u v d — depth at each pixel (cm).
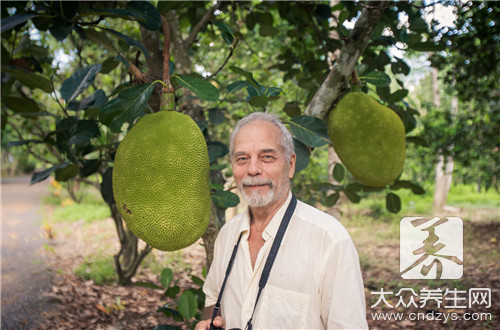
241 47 570
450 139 607
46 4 173
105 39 206
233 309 143
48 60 318
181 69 297
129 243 504
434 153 627
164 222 139
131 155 144
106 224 894
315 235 136
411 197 1197
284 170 145
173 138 145
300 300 131
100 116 150
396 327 363
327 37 318
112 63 242
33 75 185
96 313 409
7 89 232
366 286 474
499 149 602
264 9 347
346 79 212
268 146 140
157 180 141
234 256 150
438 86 948
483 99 502
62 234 791
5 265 564
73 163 216
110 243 708
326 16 312
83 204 1174
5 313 396
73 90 204
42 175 211
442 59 351
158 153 142
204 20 275
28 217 985
